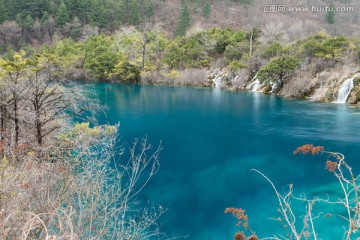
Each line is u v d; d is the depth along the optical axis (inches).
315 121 755.4
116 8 3403.1
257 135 644.1
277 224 313.6
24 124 343.3
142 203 349.4
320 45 1277.1
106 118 820.6
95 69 1865.2
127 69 1877.5
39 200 157.5
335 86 1073.5
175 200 361.4
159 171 445.7
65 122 409.4
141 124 754.8
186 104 1067.9
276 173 440.8
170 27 3371.1
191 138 626.5
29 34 2869.1
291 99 1143.0
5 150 239.6
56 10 3189.0
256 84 1475.1
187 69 1861.5
